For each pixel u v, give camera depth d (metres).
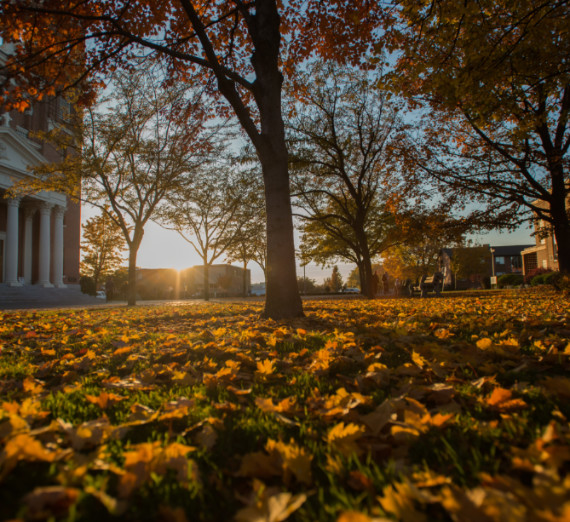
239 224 27.72
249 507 0.96
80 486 1.13
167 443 1.52
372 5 9.00
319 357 2.88
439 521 0.99
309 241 30.42
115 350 4.13
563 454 1.16
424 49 7.53
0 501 1.09
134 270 18.69
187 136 14.60
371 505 1.05
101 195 18.33
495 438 1.50
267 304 7.38
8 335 5.59
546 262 33.38
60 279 33.09
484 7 6.82
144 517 1.06
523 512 0.85
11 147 27.02
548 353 2.67
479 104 8.03
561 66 8.16
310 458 1.25
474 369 2.57
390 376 2.49
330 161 19.39
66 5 8.25
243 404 2.14
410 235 16.22
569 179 14.63
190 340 4.64
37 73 8.48
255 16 7.87
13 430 1.48
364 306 10.61
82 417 1.96
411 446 1.48
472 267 49.44
